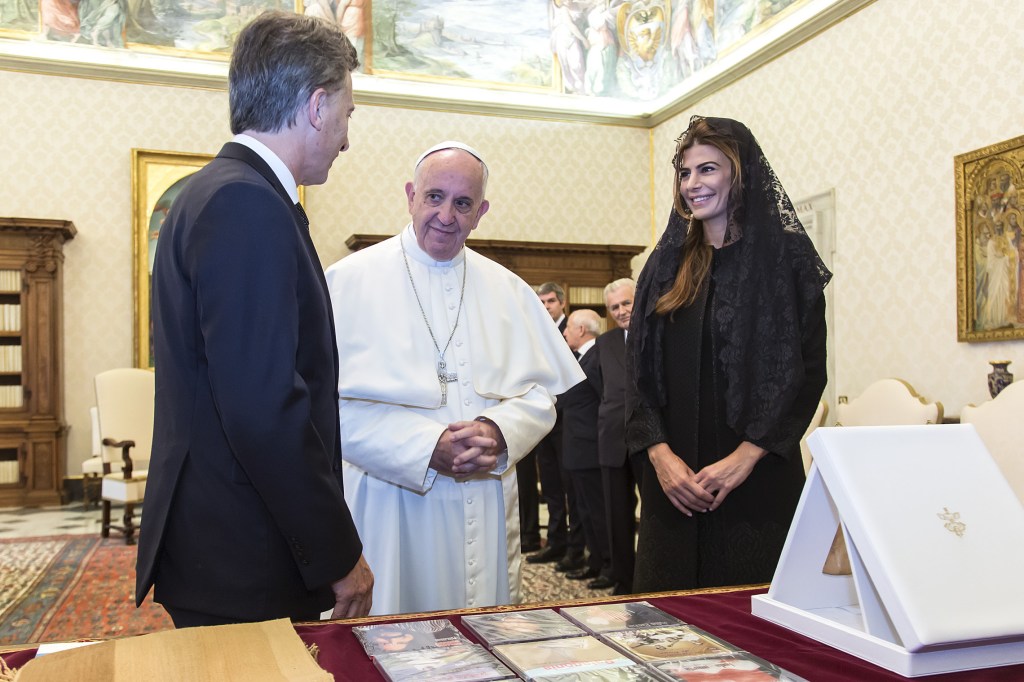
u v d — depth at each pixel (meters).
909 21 7.12
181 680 0.89
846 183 7.86
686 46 10.41
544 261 10.50
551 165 11.08
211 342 1.29
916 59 7.06
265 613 1.37
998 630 1.09
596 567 5.32
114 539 6.97
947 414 6.74
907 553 1.14
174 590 1.39
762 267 2.07
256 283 1.31
